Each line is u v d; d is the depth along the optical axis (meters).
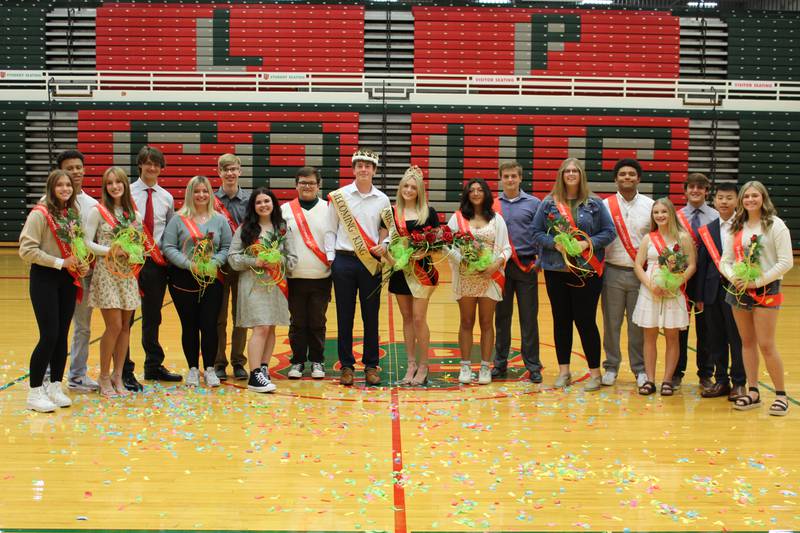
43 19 19.23
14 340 7.77
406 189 5.85
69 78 17.41
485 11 19.59
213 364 5.95
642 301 5.77
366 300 6.02
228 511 3.48
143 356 7.09
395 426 4.88
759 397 5.57
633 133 17.91
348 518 3.41
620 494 3.74
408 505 3.57
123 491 3.72
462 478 3.92
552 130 17.92
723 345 5.74
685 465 4.18
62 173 5.05
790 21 19.59
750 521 3.42
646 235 5.82
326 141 17.88
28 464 4.10
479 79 17.66
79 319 5.69
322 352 6.32
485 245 5.89
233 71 19.52
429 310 10.53
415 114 17.91
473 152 18.00
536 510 3.53
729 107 17.89
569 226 5.66
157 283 5.94
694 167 17.98
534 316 6.21
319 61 19.53
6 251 17.19
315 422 4.95
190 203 5.90
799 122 17.88
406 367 6.78
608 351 6.16
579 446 4.50
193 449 4.38
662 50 19.59
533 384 6.13
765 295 5.16
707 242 5.54
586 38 19.58
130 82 19.19
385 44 19.58
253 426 4.85
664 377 5.81
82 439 4.55
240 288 5.80
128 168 17.78
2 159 17.81
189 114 17.70
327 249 6.07
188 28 19.41
